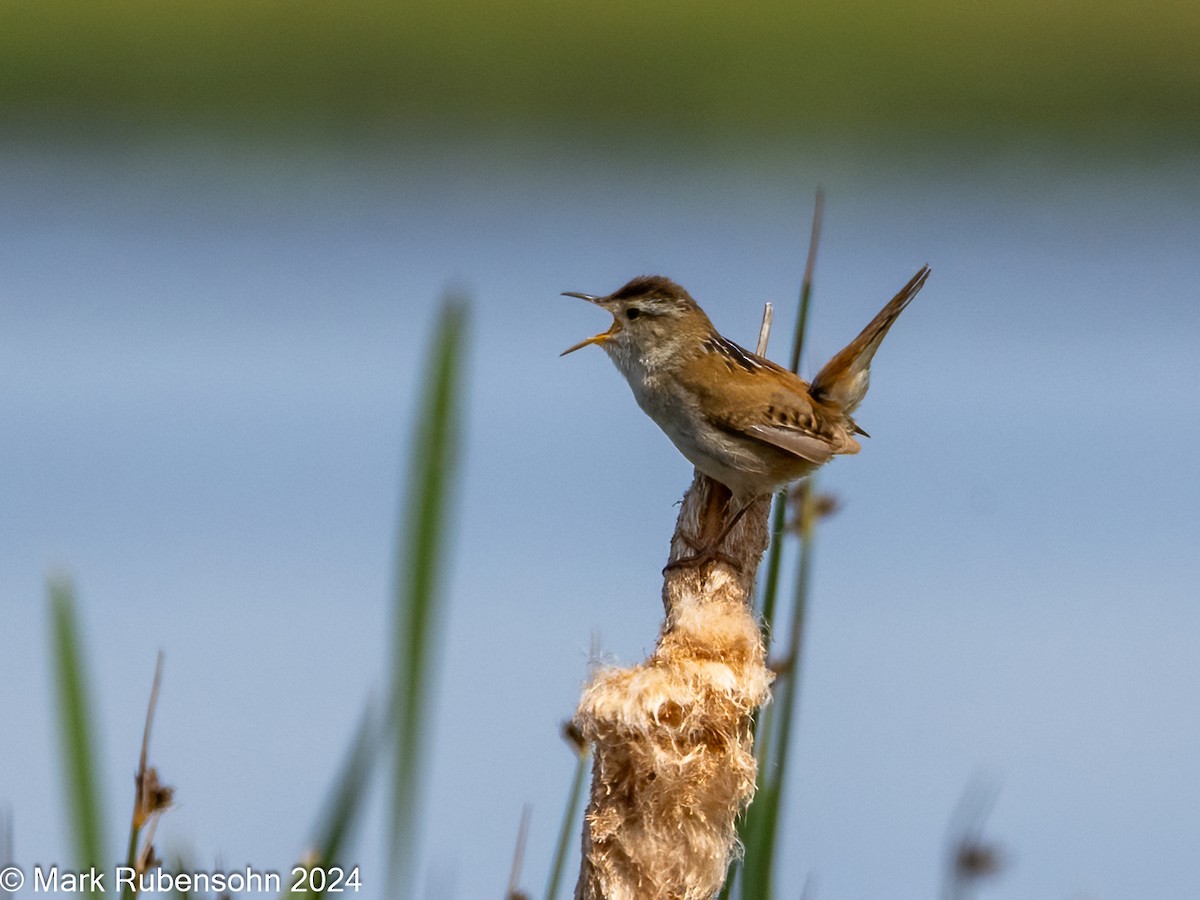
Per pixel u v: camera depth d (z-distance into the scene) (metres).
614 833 3.36
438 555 2.29
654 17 22.25
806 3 22.44
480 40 21.78
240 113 21.00
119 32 20.83
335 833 2.63
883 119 20.81
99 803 2.63
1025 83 21.23
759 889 3.67
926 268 5.61
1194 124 20.98
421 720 2.30
